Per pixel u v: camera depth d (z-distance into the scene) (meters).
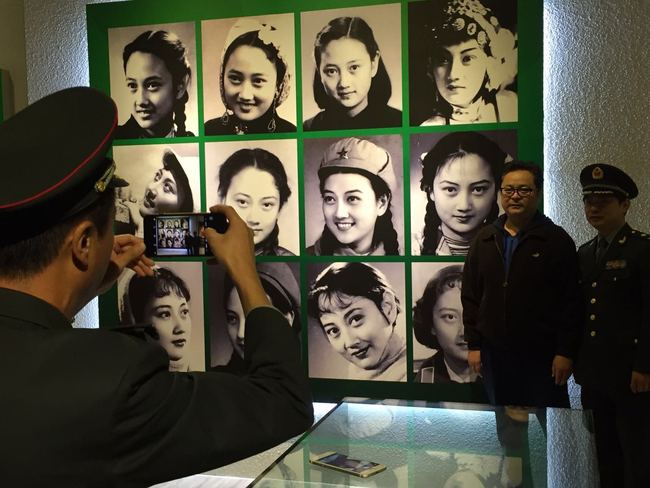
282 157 2.94
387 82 2.81
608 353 2.26
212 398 0.67
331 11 2.85
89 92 0.73
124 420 0.62
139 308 3.15
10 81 3.33
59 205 0.66
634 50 2.65
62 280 0.70
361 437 1.53
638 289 2.25
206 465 0.65
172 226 1.39
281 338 0.75
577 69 2.72
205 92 3.00
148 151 3.08
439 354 2.84
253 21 2.93
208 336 3.09
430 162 2.79
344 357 2.94
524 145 2.70
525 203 2.36
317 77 2.88
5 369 0.64
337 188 2.89
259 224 2.98
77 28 3.21
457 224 2.78
